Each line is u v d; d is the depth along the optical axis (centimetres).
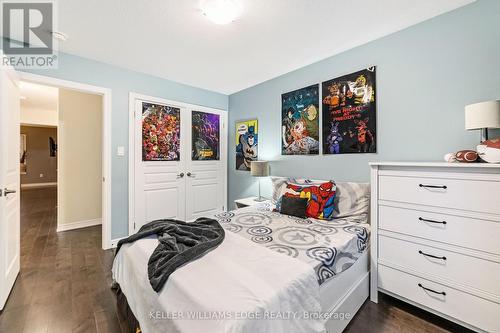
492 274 133
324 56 264
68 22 197
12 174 197
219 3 168
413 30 203
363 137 236
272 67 295
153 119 329
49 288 196
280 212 244
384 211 178
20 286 198
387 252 176
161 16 189
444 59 187
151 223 195
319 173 276
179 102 354
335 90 259
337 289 149
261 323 88
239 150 399
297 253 145
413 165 159
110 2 171
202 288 102
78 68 262
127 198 305
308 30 210
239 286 103
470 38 175
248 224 205
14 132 203
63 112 356
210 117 397
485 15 169
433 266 155
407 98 207
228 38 224
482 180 135
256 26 204
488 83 168
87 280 209
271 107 338
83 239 315
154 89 328
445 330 152
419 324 157
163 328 98
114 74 290
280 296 100
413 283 163
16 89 207
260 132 358
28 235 329
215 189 407
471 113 153
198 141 383
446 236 149
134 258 143
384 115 221
